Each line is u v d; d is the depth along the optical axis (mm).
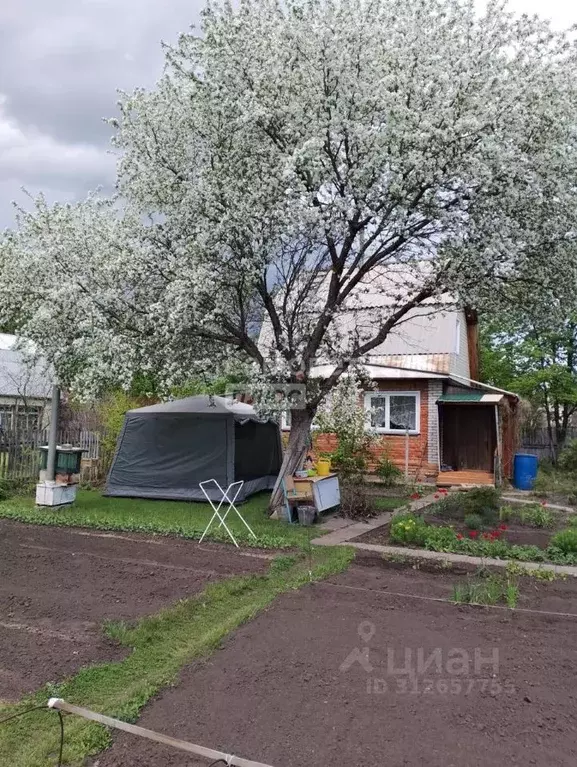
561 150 8438
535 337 25219
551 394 23734
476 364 20469
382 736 3408
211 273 8766
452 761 3172
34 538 8477
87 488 13844
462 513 10930
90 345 9328
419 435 16719
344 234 9555
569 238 9281
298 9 8961
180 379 9820
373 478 16031
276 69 8898
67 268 9867
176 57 9625
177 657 4508
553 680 4098
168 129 9969
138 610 5535
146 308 9758
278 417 10727
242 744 3352
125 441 12836
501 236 8641
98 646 4703
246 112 8617
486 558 7750
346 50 8711
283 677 4145
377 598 5914
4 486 12016
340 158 9164
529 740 3371
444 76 8430
